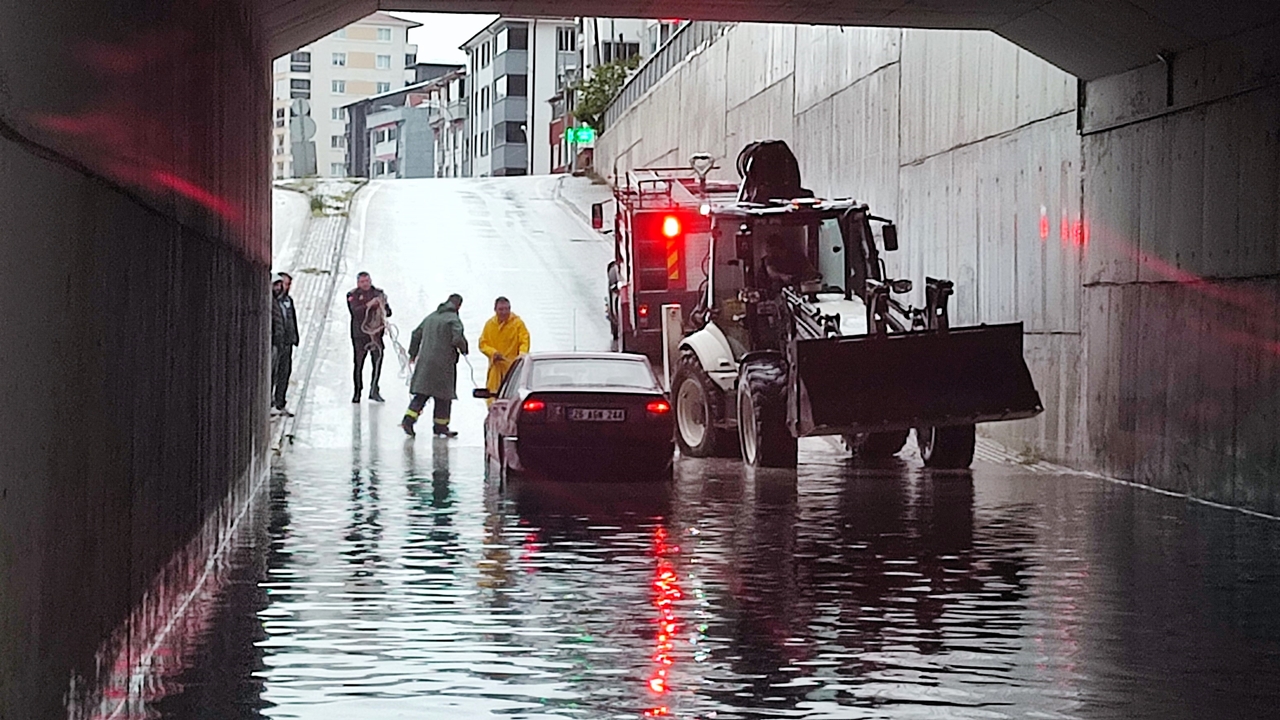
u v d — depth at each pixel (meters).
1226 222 17.86
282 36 21.06
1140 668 9.08
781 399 21.61
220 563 12.71
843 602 11.14
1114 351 20.89
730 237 23.72
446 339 25.55
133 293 8.14
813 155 38.22
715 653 9.35
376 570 12.41
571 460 19.61
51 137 6.00
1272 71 16.81
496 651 9.35
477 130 135.00
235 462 15.04
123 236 7.79
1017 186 24.38
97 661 7.23
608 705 8.05
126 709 7.84
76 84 6.50
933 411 20.31
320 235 47.12
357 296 28.58
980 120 25.98
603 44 91.12
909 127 30.14
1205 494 18.28
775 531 15.07
